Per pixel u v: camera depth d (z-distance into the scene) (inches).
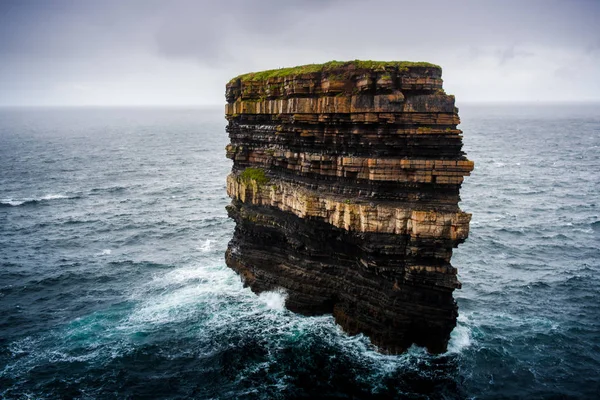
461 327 1581.0
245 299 1753.2
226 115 1920.5
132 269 2065.7
